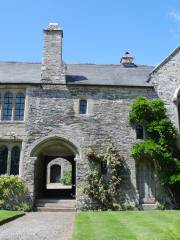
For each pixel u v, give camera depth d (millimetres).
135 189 18766
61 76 20000
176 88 20406
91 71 22734
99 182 18547
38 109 19453
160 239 9336
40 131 19156
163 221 13133
